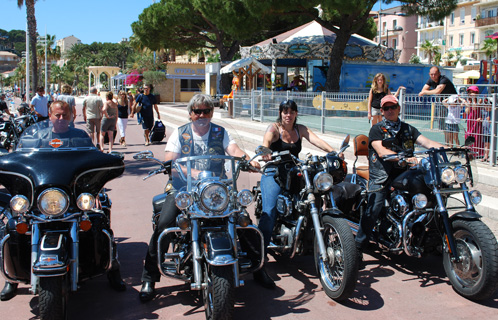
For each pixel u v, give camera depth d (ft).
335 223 13.38
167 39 107.24
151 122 46.73
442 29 227.40
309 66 86.17
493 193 23.09
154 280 13.78
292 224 15.02
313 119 47.26
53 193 11.32
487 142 27.94
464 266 13.52
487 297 13.07
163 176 31.55
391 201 14.89
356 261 12.77
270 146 16.34
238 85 76.13
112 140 41.55
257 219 17.99
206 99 13.23
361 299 13.71
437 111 30.32
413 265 16.39
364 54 74.90
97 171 12.53
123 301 13.65
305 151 37.14
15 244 12.16
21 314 12.81
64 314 11.40
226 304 11.12
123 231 19.93
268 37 110.11
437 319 12.44
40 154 12.27
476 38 207.62
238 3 74.33
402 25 246.68
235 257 11.41
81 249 12.60
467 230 13.25
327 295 13.91
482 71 56.90
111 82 207.41
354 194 16.74
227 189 11.76
